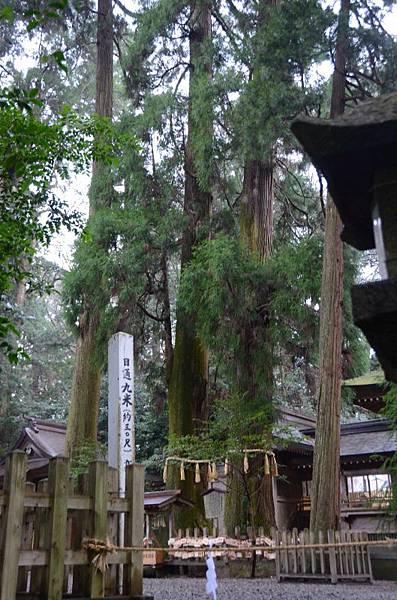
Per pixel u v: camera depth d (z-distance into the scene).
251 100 12.28
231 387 13.61
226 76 13.82
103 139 6.43
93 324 15.64
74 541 4.87
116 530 5.21
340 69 11.51
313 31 11.26
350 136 2.14
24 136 5.54
